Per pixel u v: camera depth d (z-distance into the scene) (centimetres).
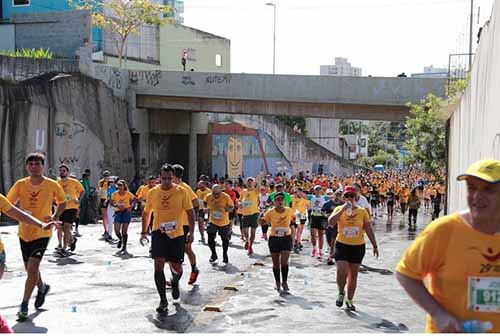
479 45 1323
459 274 363
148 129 3775
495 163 362
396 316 982
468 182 367
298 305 1041
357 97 3228
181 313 957
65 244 1503
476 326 351
